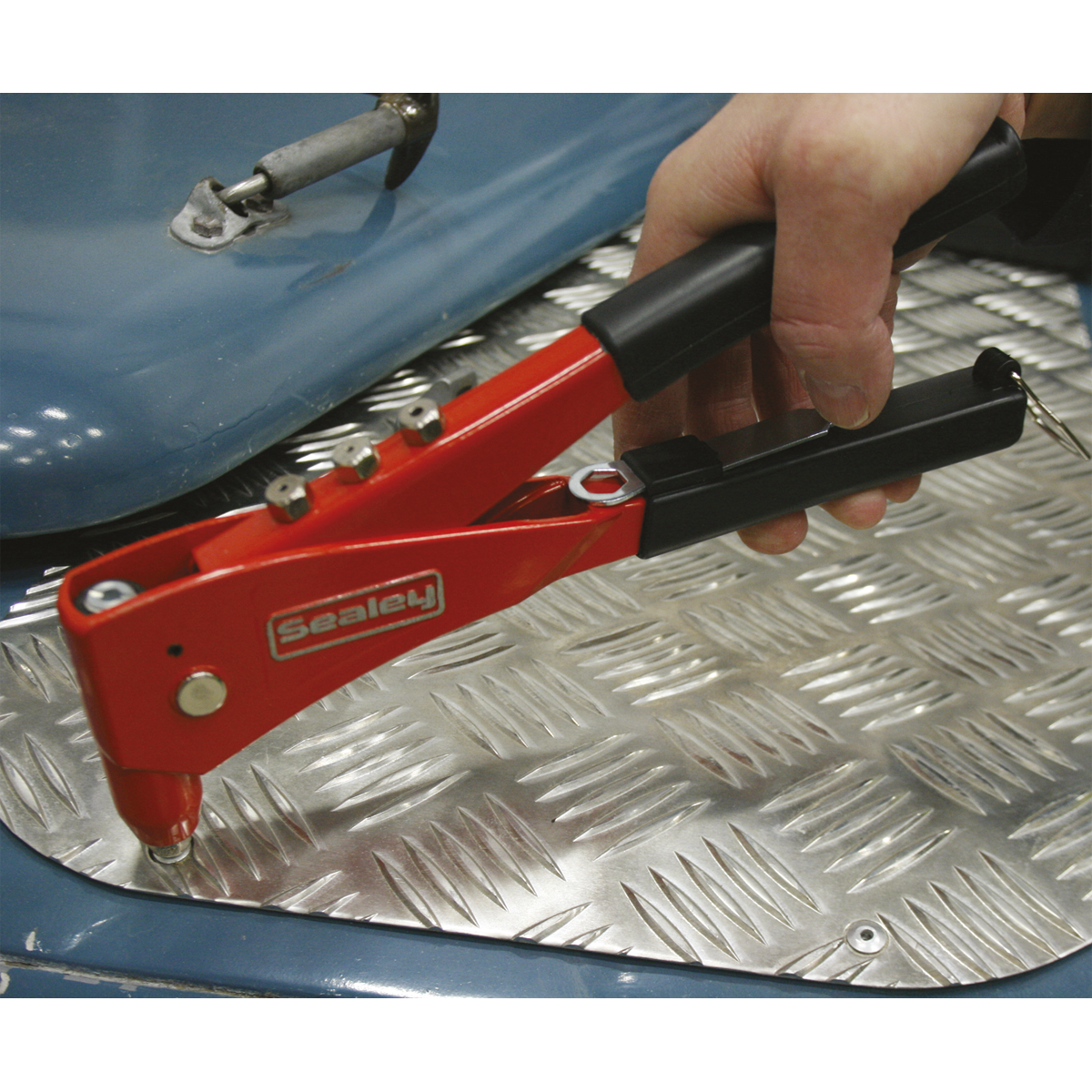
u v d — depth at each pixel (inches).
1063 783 44.5
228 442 51.8
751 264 35.9
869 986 37.4
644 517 39.0
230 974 36.3
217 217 57.5
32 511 47.5
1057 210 52.1
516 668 48.3
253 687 33.4
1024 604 53.2
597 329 35.1
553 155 72.5
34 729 43.3
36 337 49.8
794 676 48.7
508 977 36.9
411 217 63.7
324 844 40.1
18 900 37.5
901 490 46.3
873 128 32.8
